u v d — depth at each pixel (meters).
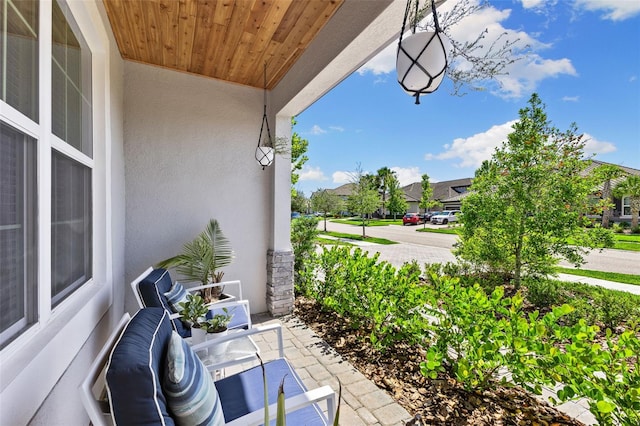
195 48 3.26
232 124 4.10
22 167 1.24
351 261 3.81
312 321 3.98
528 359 2.05
